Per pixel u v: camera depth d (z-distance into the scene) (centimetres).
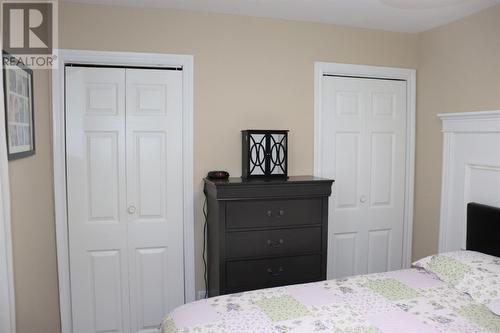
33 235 202
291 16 278
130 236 271
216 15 272
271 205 247
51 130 248
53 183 250
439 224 296
